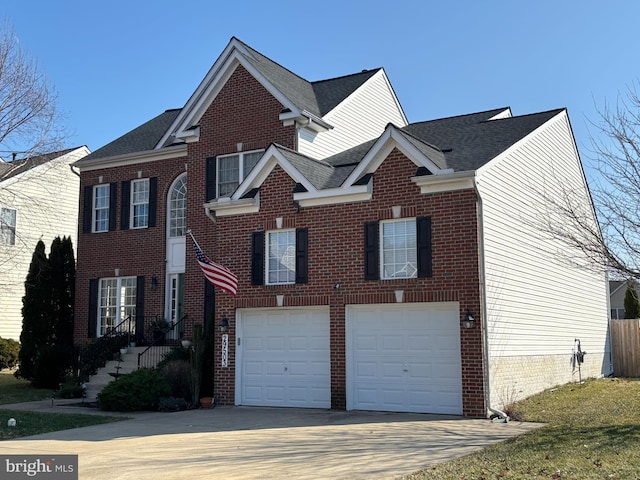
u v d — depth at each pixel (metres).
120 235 25.48
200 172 22.88
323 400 17.44
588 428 12.88
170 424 15.01
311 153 21.89
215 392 18.75
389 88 27.30
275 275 18.34
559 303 21.61
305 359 17.83
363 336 16.98
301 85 25.14
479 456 10.50
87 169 26.62
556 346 21.05
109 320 25.44
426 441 12.20
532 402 17.16
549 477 8.87
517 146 18.73
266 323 18.47
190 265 22.98
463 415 15.39
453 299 15.70
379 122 26.34
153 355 22.08
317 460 10.62
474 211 15.73
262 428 14.24
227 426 14.61
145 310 24.42
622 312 42.53
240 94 22.39
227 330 18.75
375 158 17.02
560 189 22.12
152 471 10.00
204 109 23.00
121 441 12.73
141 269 24.81
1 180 24.69
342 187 17.27
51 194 33.34
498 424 14.23
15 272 31.92
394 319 16.67
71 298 26.45
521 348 17.92
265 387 18.25
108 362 22.48
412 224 16.59
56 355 24.14
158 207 24.84
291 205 18.19
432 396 16.02
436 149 18.05
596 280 26.58
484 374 15.26
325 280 17.44
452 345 15.89
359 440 12.45
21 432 13.88
